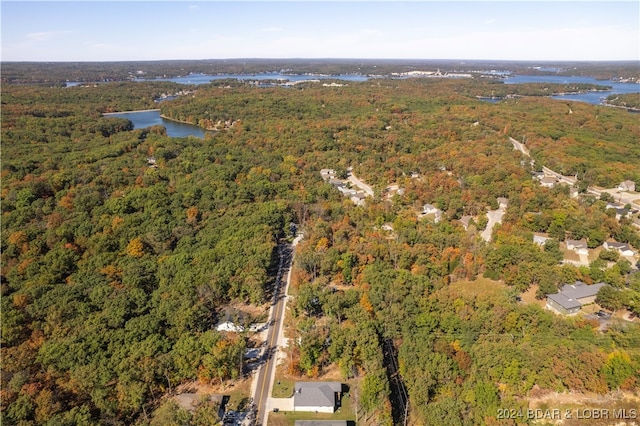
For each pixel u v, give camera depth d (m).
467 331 97.19
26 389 78.88
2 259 130.12
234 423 82.25
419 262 129.62
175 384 90.38
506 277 123.00
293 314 111.81
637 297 107.75
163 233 143.38
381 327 102.75
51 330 96.81
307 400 84.81
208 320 107.19
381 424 79.38
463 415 77.62
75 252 134.62
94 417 77.62
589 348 87.75
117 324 99.06
